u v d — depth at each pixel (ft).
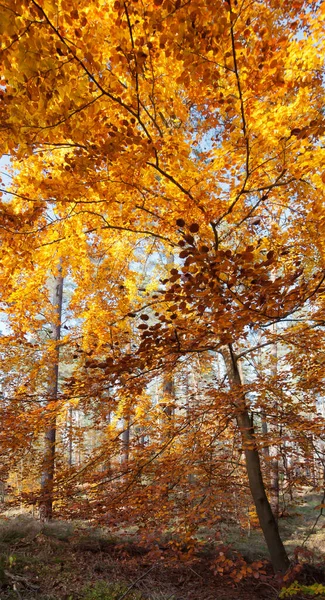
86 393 13.16
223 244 16.80
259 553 22.91
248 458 17.90
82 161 9.04
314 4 10.00
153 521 15.35
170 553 15.11
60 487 17.67
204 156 12.89
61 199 10.51
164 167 11.36
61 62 7.37
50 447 23.93
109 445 17.88
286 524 33.60
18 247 11.44
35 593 15.70
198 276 8.60
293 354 18.49
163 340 10.73
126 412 18.35
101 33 8.45
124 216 12.80
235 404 17.30
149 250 18.48
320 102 12.02
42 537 21.98
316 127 9.00
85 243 14.23
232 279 8.85
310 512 38.75
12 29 6.63
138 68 8.33
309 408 19.71
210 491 15.12
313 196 11.93
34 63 6.89
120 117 10.71
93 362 10.92
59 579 17.26
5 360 20.25
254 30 8.95
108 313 15.35
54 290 32.14
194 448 17.97
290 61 10.75
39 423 15.33
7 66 7.09
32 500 17.15
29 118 7.69
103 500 16.37
